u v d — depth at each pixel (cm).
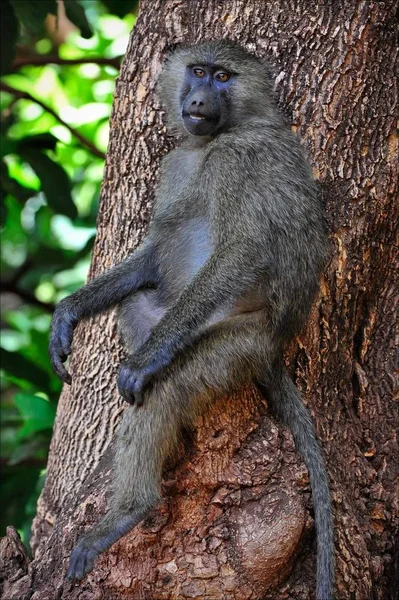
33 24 934
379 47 702
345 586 644
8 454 962
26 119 1410
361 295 717
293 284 652
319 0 706
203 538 619
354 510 685
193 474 623
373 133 699
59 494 771
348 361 720
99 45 1357
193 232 695
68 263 1163
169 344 621
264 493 624
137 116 748
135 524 618
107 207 769
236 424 630
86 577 630
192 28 742
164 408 627
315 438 645
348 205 694
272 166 660
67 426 774
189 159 725
